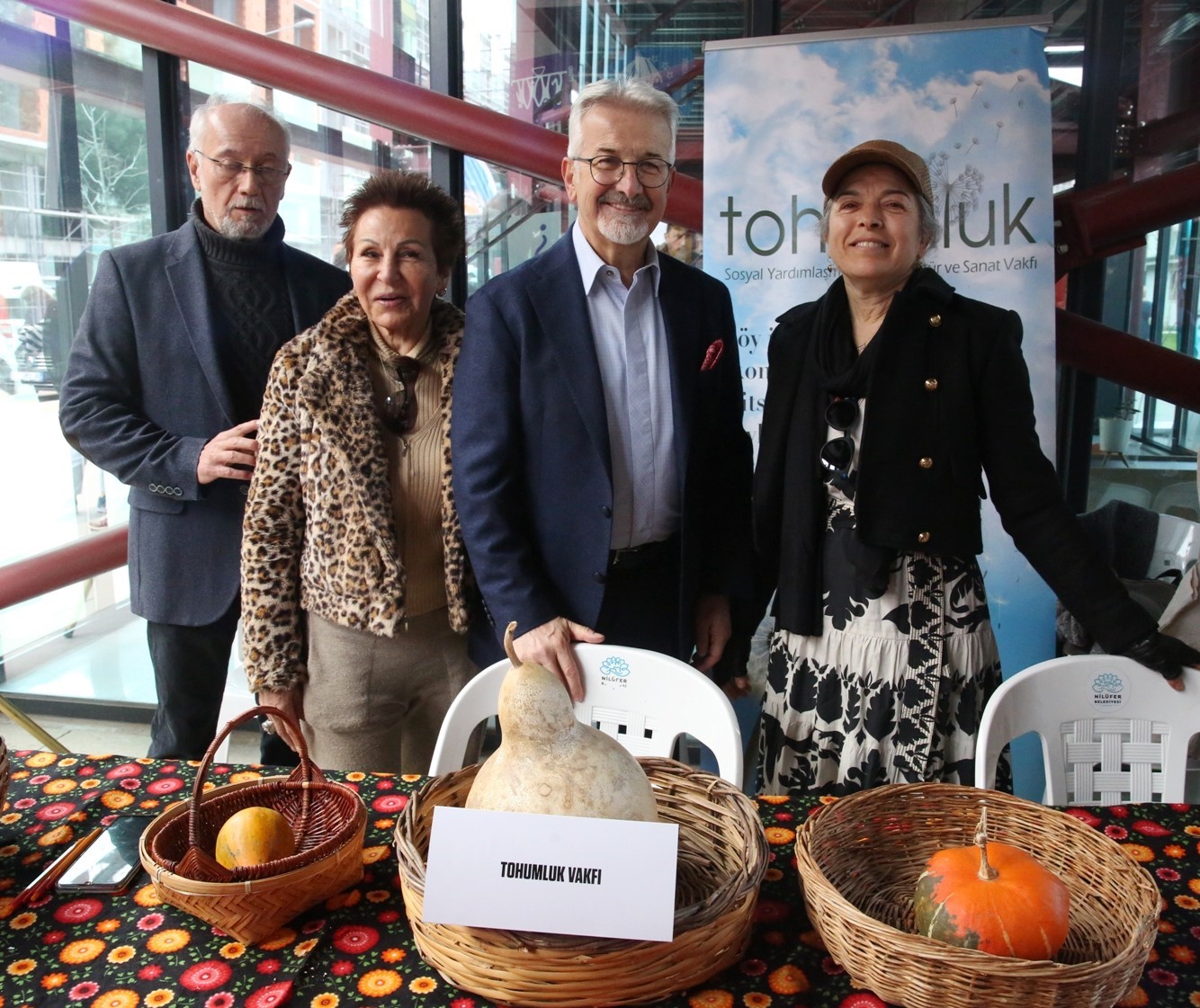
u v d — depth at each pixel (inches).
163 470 81.4
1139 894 34.7
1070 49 108.0
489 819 33.7
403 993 34.3
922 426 61.1
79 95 120.5
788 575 65.8
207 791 42.0
